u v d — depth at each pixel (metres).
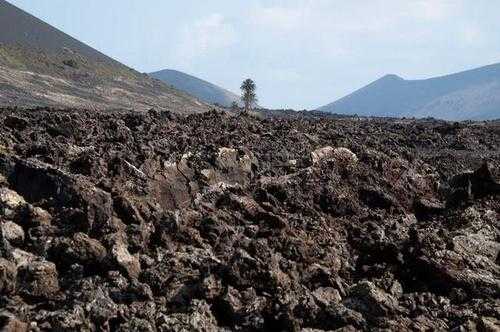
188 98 147.25
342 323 11.98
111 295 12.17
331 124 42.97
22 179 16.73
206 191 18.84
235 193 19.16
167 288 12.83
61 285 12.80
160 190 18.25
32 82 103.75
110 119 27.20
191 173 19.83
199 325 11.42
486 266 15.27
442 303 13.49
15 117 23.45
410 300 13.44
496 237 18.02
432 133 44.59
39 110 33.34
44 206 15.79
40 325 10.94
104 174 17.94
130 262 13.32
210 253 14.91
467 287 14.20
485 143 41.41
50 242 13.89
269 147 25.72
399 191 22.75
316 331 11.74
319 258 15.58
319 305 12.64
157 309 12.03
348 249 17.00
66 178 16.20
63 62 139.50
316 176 21.77
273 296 12.60
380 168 23.80
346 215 20.05
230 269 12.98
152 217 15.97
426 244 15.84
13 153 19.16
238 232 16.52
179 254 14.14
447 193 23.61
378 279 14.57
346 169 22.88
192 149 22.31
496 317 12.84
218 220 16.44
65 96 97.94
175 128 27.14
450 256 15.21
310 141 28.72
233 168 21.31
